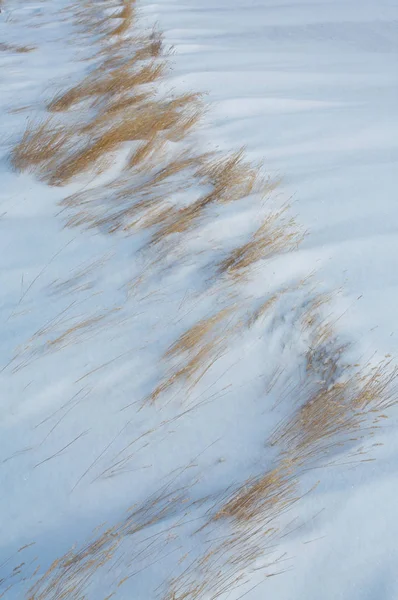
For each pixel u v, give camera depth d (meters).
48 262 3.45
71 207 3.90
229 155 4.42
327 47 7.82
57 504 2.38
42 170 4.21
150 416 2.69
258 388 2.81
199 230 3.56
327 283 3.22
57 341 2.96
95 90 5.59
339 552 2.18
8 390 2.75
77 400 2.73
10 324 3.06
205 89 5.80
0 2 10.66
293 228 3.61
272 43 7.92
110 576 2.11
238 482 2.44
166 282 3.28
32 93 5.88
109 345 2.95
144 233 3.63
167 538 2.23
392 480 2.38
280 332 2.98
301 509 2.31
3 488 2.41
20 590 2.05
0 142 4.67
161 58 6.79
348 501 2.33
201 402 2.75
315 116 5.27
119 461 2.53
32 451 2.54
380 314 3.04
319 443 2.57
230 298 3.14
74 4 10.18
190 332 2.94
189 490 2.43
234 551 2.18
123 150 4.43
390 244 3.51
